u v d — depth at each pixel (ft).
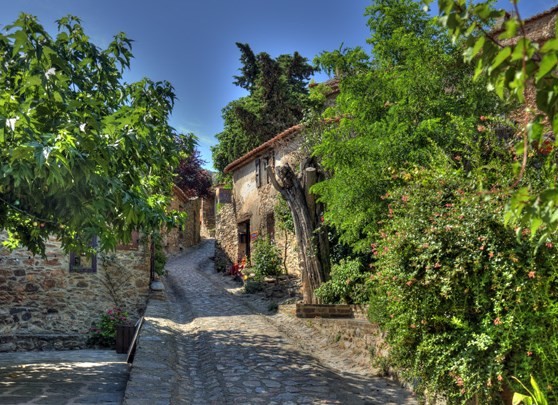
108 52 23.80
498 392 13.07
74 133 15.93
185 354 27.94
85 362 31.53
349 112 29.30
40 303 42.06
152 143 20.83
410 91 25.11
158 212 24.35
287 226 50.26
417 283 14.93
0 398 19.53
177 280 65.36
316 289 36.22
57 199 20.39
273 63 80.48
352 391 19.61
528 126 5.34
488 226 13.50
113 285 44.09
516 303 12.71
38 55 16.79
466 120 21.62
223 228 75.97
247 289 51.83
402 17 28.22
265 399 18.80
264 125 79.30
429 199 15.64
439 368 14.21
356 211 26.53
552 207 5.49
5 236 41.73
